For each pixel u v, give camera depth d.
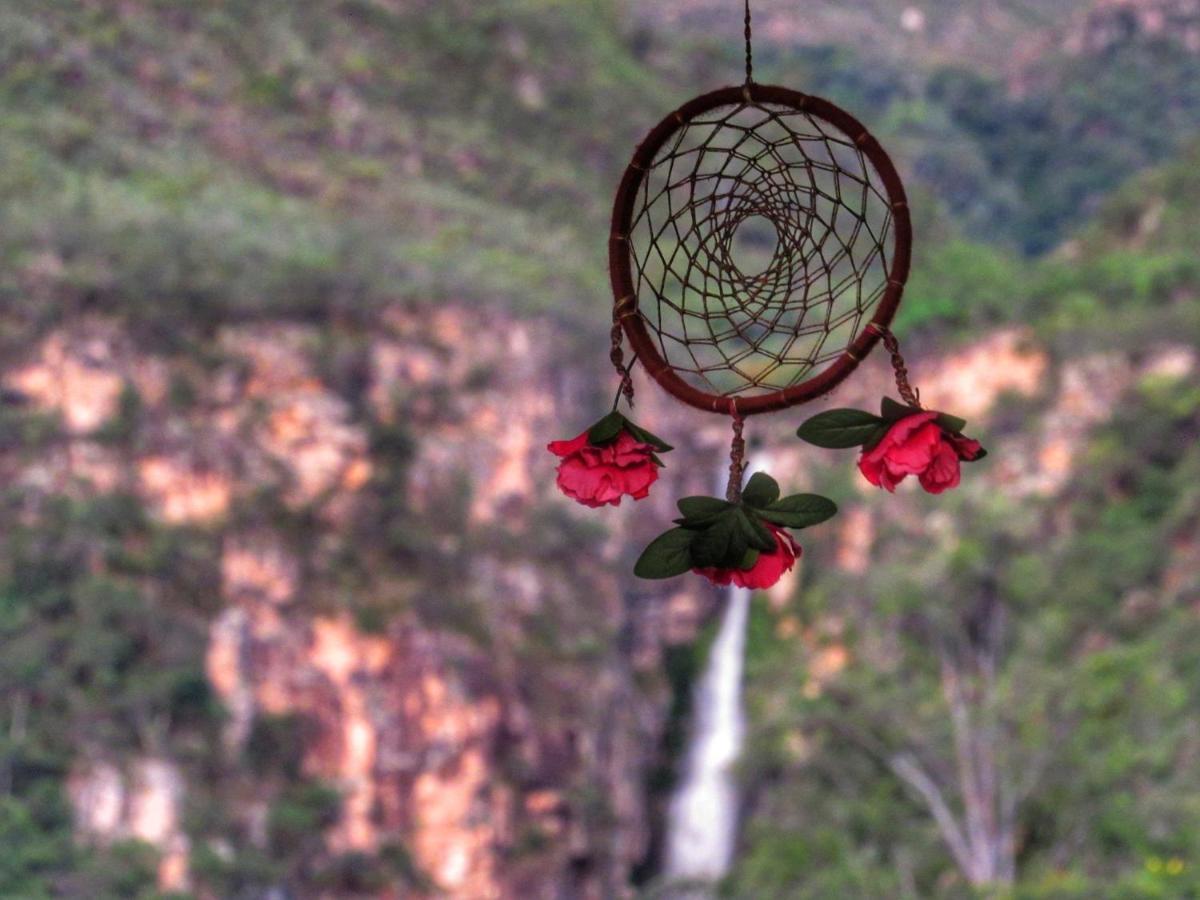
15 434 32.78
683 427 39.19
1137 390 37.44
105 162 43.81
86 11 51.78
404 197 51.69
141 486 33.72
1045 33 109.50
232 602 32.84
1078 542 33.75
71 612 30.64
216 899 28.42
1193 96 94.38
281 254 38.44
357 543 35.03
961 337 41.94
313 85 56.06
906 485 36.72
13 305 34.06
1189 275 41.16
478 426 38.56
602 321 43.22
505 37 64.62
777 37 99.31
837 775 28.23
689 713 37.62
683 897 31.30
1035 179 93.50
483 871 32.53
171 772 29.66
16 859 26.38
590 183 59.25
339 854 30.81
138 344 34.97
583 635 36.72
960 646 31.72
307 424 35.97
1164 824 22.14
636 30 73.12
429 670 33.53
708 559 2.34
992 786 24.95
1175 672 26.81
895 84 97.56
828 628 34.91
